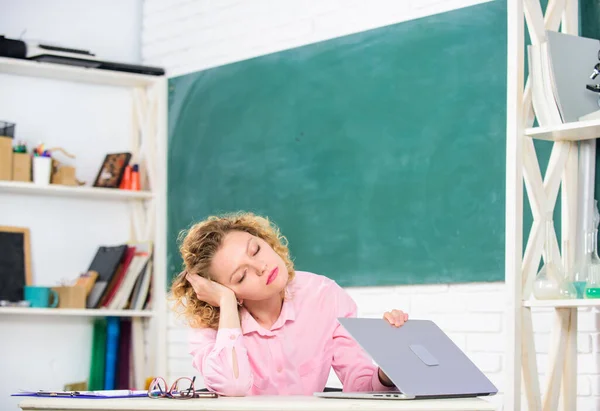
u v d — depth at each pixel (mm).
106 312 4848
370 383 2529
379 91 4191
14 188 4805
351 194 4262
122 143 5293
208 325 2568
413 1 4102
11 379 4875
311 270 4398
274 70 4652
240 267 2434
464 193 3850
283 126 4586
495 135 3771
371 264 4152
